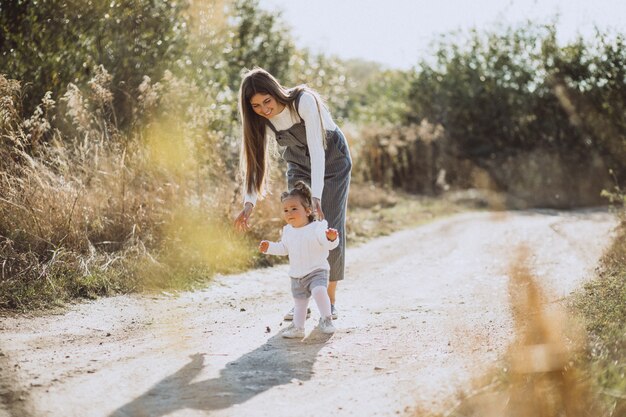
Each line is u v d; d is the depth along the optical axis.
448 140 22.58
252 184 4.96
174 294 6.06
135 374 3.54
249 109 4.80
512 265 4.07
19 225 6.05
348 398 3.20
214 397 3.22
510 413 2.90
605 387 2.92
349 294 6.41
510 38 24.14
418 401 3.07
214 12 10.77
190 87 9.16
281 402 3.17
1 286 5.20
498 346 3.88
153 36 9.59
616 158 21.00
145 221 7.09
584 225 12.46
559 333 3.30
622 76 20.47
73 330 4.57
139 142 7.95
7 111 6.54
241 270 7.38
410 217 14.23
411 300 6.05
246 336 4.50
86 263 6.03
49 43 8.29
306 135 4.75
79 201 6.53
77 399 3.14
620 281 5.29
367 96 29.98
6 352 3.86
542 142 23.45
